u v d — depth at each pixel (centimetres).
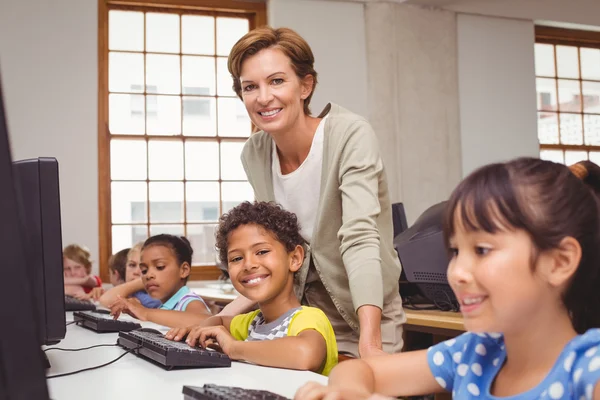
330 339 142
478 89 603
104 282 516
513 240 72
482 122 601
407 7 578
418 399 217
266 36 164
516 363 81
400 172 567
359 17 568
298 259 158
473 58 603
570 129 655
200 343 143
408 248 258
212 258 546
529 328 76
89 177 516
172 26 545
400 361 99
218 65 554
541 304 75
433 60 584
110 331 190
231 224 154
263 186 183
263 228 152
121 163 531
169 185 540
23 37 511
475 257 74
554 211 72
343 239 149
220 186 551
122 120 533
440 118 583
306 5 557
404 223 315
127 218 529
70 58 519
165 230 537
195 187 546
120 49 535
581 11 633
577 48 660
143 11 538
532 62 621
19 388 66
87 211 514
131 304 213
